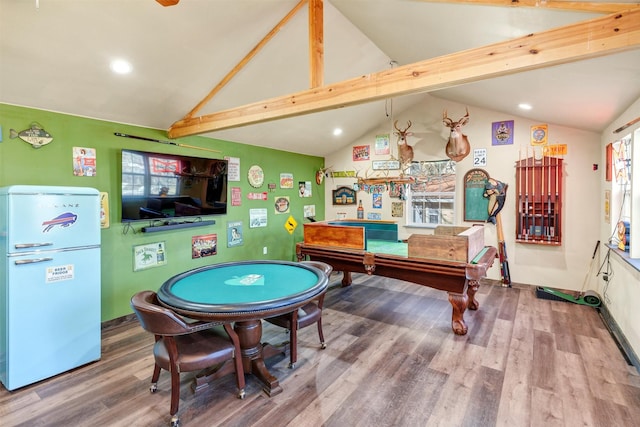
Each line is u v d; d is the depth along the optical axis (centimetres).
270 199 561
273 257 568
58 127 310
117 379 252
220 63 321
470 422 200
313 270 294
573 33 164
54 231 252
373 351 293
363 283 522
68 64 262
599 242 429
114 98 319
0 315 240
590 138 433
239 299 219
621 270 314
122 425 200
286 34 320
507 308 398
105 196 344
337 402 222
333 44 358
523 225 478
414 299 439
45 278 247
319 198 678
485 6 201
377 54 403
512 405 215
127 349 301
